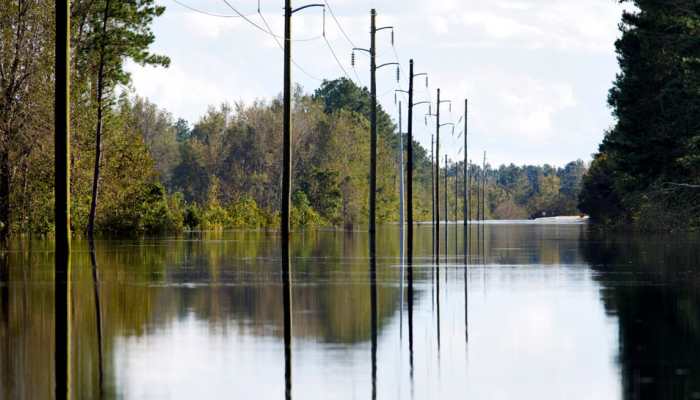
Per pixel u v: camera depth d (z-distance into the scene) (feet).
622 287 101.50
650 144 264.93
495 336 63.72
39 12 226.58
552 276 117.70
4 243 218.59
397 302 86.28
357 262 148.77
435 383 46.70
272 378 48.03
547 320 72.64
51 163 244.01
